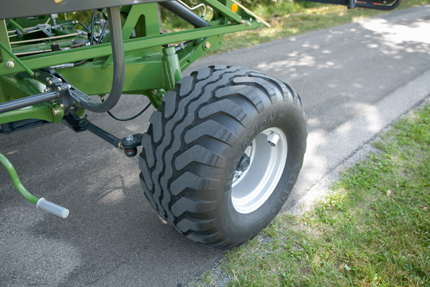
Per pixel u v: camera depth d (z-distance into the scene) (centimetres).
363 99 520
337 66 681
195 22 298
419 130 415
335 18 1194
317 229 269
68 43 295
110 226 269
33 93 241
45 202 188
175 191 197
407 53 787
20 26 329
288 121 227
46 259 238
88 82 247
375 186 318
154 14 263
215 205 197
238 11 294
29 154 359
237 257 242
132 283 222
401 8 1435
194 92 198
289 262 238
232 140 187
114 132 410
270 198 255
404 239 256
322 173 338
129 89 255
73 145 378
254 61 702
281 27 1037
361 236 258
